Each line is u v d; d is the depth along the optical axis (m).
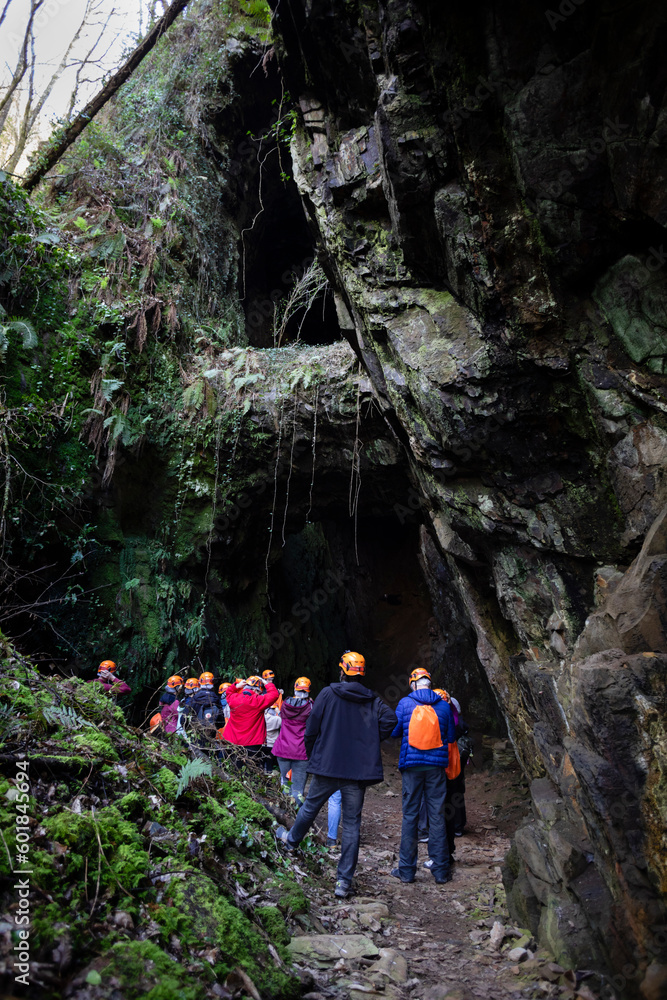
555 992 3.10
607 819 3.00
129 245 10.39
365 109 5.40
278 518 11.84
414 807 5.16
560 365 4.43
